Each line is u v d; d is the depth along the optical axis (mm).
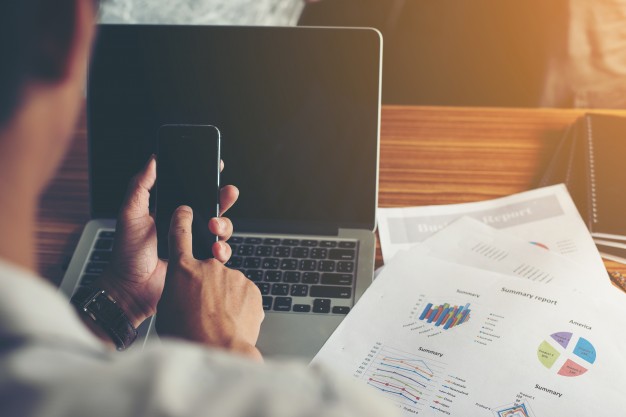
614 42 1477
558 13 1478
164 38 944
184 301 676
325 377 294
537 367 706
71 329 276
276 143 932
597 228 890
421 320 773
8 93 286
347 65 924
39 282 283
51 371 258
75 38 292
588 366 702
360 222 920
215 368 281
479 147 1051
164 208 825
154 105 948
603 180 945
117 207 950
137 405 250
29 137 301
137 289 813
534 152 1038
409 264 842
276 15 1498
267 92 935
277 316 818
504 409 672
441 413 676
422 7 1504
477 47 1532
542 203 944
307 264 875
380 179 1011
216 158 829
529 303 770
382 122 1104
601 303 762
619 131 1020
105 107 954
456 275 817
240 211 928
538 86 1546
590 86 1525
